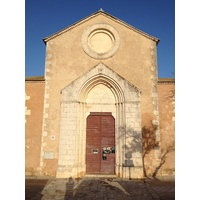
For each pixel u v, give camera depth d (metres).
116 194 9.14
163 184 11.01
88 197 8.72
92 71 13.82
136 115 13.19
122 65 14.45
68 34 14.95
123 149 12.84
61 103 13.48
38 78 15.29
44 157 13.19
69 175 12.44
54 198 8.59
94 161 13.62
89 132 13.96
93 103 14.25
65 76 14.33
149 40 14.78
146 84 14.12
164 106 13.93
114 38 14.92
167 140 13.51
